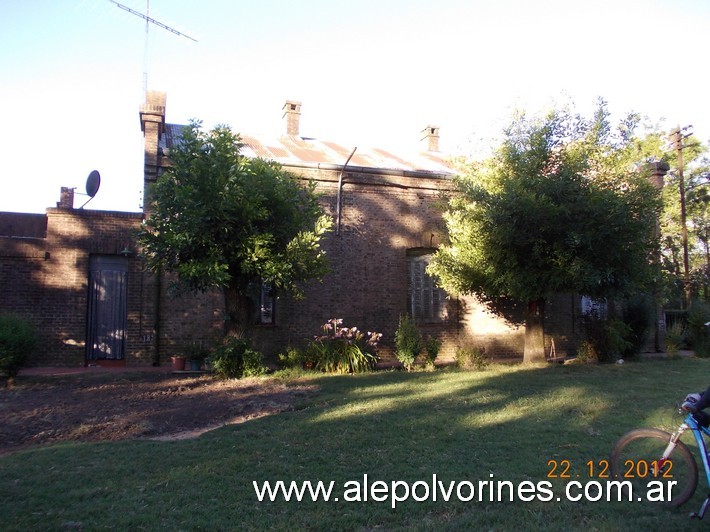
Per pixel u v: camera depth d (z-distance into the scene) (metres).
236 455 6.45
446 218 15.13
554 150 14.15
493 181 14.13
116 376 12.66
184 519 4.64
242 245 11.75
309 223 13.52
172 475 5.77
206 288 13.36
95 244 14.61
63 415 8.68
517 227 13.24
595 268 13.27
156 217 11.95
